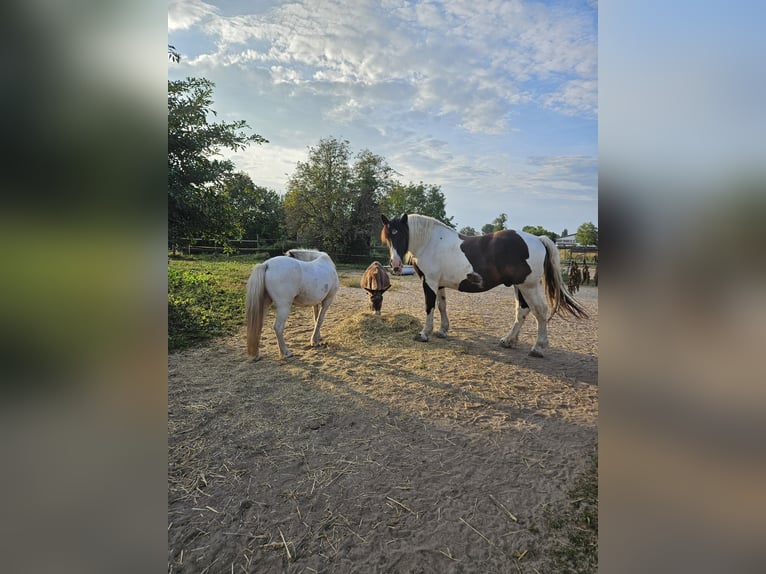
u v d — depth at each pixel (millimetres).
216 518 1748
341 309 6836
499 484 1984
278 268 3832
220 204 6023
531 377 3564
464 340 4855
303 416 2738
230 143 5648
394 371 3680
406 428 2574
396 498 1878
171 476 2041
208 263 13703
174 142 5230
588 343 4797
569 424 2645
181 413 2764
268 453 2266
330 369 3715
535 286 4160
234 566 1504
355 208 19766
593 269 12930
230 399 3014
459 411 2836
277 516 1761
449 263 4383
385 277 5859
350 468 2121
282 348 3984
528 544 1601
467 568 1491
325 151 19672
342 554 1559
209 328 5074
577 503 1840
